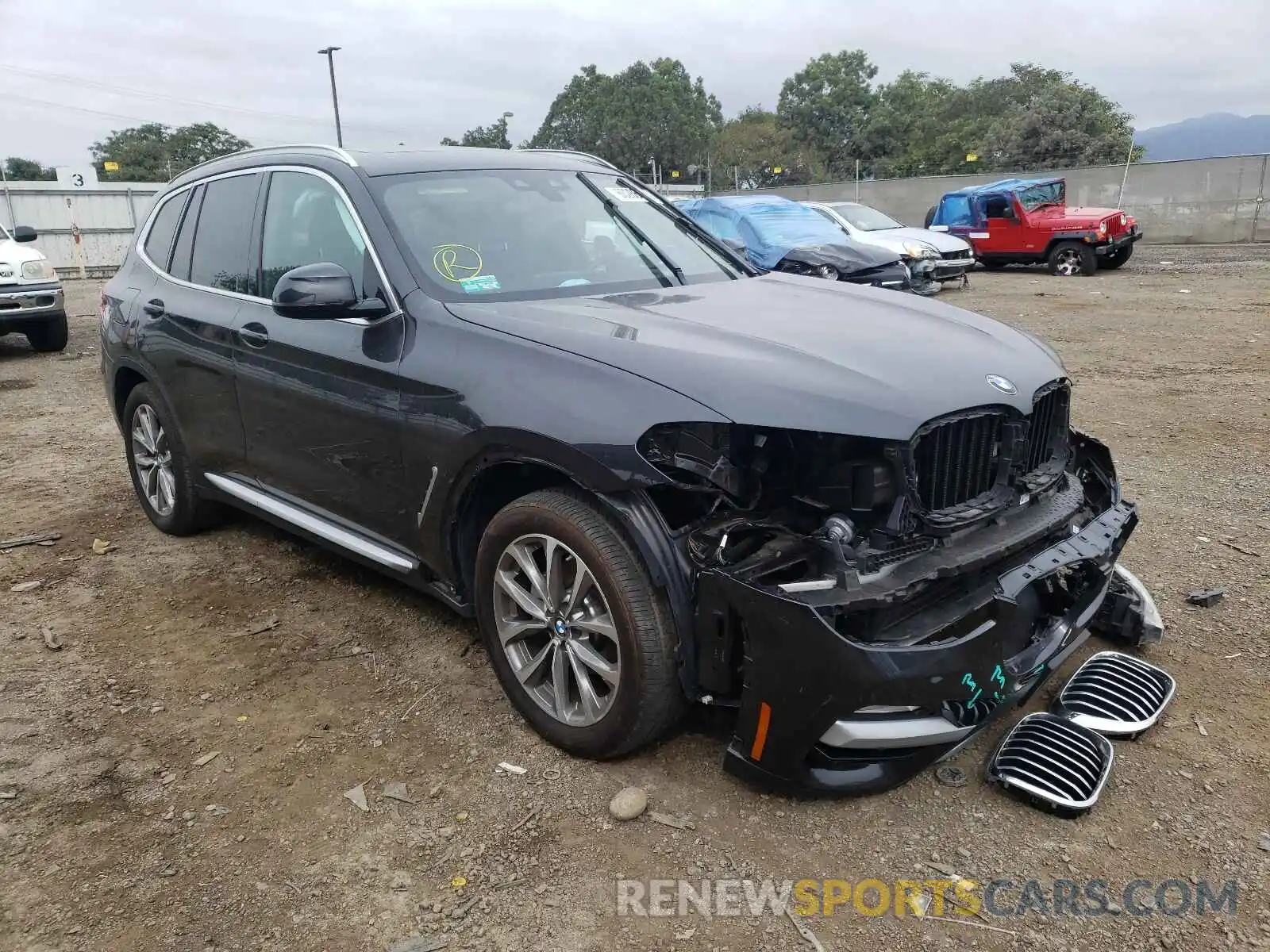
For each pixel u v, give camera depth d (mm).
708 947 2254
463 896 2434
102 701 3434
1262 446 6109
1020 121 58375
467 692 3418
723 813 2717
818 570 2482
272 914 2391
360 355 3348
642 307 3266
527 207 3861
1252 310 12086
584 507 2764
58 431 7559
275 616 4082
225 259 4246
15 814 2801
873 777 2574
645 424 2564
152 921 2373
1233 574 4164
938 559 2535
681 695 2705
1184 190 26016
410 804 2801
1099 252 18047
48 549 4953
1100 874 2445
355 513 3609
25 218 31312
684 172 98250
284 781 2930
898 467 2488
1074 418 7004
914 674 2342
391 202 3547
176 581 4496
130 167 82688
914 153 80375
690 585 2594
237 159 4414
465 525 3189
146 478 5102
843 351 2811
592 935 2299
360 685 3492
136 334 4715
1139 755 2926
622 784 2855
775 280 3998
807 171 87125
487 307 3215
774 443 2623
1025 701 2850
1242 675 3354
